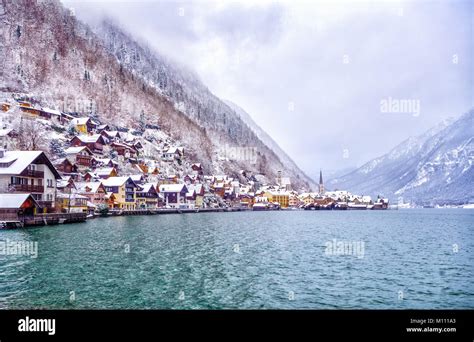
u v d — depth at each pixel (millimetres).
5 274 31984
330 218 136875
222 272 34312
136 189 135875
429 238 67500
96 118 196500
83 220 85125
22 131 128125
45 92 179875
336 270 36500
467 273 36188
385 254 47312
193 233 65812
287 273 34625
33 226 67688
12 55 180000
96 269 34219
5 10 195250
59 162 118375
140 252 43375
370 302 26891
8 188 69625
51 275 31734
